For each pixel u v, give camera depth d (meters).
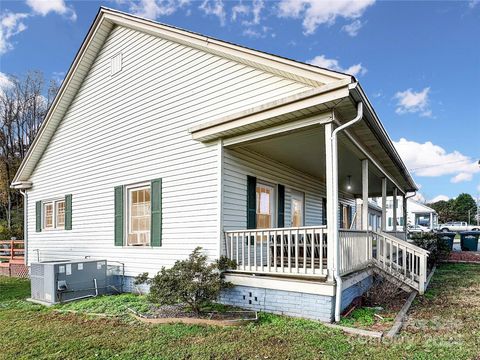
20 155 26.14
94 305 6.33
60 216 10.56
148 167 7.72
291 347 3.95
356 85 4.58
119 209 8.23
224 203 6.42
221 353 3.84
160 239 7.23
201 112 6.89
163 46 7.75
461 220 56.06
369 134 6.35
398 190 13.48
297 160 8.51
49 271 6.88
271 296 5.48
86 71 9.65
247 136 6.09
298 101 5.14
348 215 14.81
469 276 9.45
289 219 9.17
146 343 4.22
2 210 25.02
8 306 6.69
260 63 5.96
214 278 5.47
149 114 7.86
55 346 4.23
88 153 9.40
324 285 4.93
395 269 7.47
